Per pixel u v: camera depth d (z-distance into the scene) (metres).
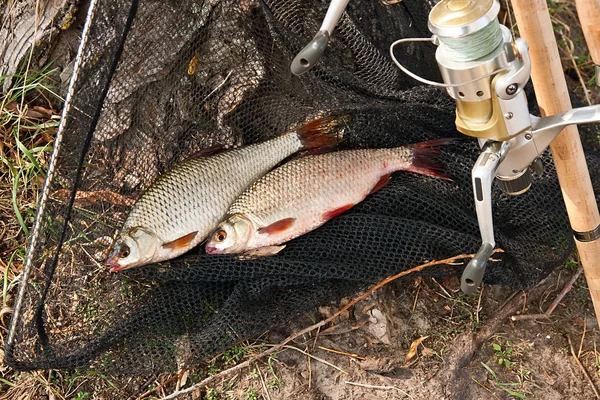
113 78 0.68
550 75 0.55
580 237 0.61
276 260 0.65
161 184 0.66
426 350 0.70
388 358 0.70
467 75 0.50
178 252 0.66
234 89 0.71
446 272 0.68
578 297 0.74
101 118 0.69
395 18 0.73
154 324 0.67
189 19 0.69
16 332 0.63
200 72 0.70
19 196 0.76
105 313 0.67
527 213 0.69
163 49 0.69
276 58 0.70
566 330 0.73
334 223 0.67
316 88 0.70
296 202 0.67
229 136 0.72
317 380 0.69
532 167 0.56
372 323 0.70
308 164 0.67
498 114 0.51
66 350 0.66
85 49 0.63
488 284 0.72
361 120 0.71
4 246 0.75
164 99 0.70
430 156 0.69
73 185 0.65
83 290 0.68
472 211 0.70
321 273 0.65
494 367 0.71
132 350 0.66
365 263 0.66
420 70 0.75
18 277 0.72
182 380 0.69
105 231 0.69
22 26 0.75
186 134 0.72
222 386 0.69
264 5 0.68
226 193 0.68
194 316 0.68
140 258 0.65
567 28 0.90
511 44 0.50
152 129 0.71
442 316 0.72
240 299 0.66
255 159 0.69
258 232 0.66
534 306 0.73
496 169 0.52
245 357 0.70
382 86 0.70
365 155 0.68
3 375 0.69
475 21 0.47
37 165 0.75
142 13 0.67
